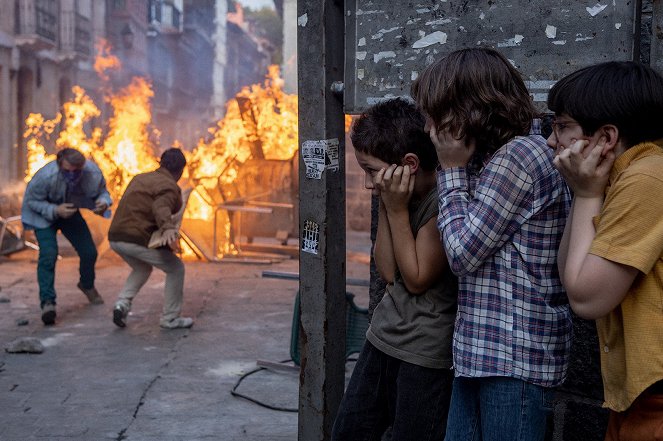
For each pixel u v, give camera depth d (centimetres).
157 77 4444
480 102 197
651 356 170
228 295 838
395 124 222
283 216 1196
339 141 280
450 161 205
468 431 211
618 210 168
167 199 641
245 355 585
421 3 263
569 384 278
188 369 543
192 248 1099
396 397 231
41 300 673
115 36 3625
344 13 277
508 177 194
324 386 280
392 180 217
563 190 198
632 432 176
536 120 210
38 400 466
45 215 676
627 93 171
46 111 2636
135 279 662
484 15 254
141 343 615
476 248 195
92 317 706
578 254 175
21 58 2420
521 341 197
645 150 175
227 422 434
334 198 279
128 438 405
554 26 245
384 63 271
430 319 223
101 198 725
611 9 237
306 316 282
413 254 220
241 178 1191
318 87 272
